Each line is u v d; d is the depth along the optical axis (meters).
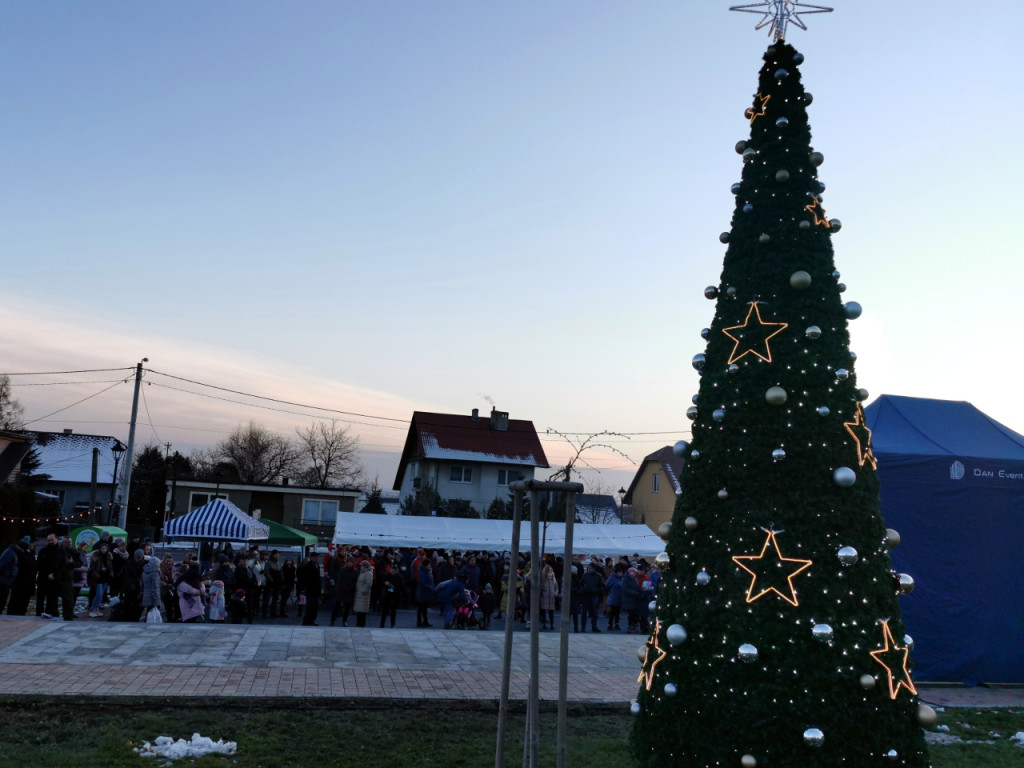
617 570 20.45
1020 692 10.86
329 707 8.74
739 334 6.99
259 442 89.25
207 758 6.82
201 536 20.58
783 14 7.76
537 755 5.07
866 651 6.09
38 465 56.22
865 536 6.41
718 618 6.29
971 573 11.39
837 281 7.06
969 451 11.80
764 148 7.45
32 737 7.16
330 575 21.03
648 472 54.88
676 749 6.26
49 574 14.98
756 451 6.57
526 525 27.22
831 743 5.88
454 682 10.16
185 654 11.18
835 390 6.68
